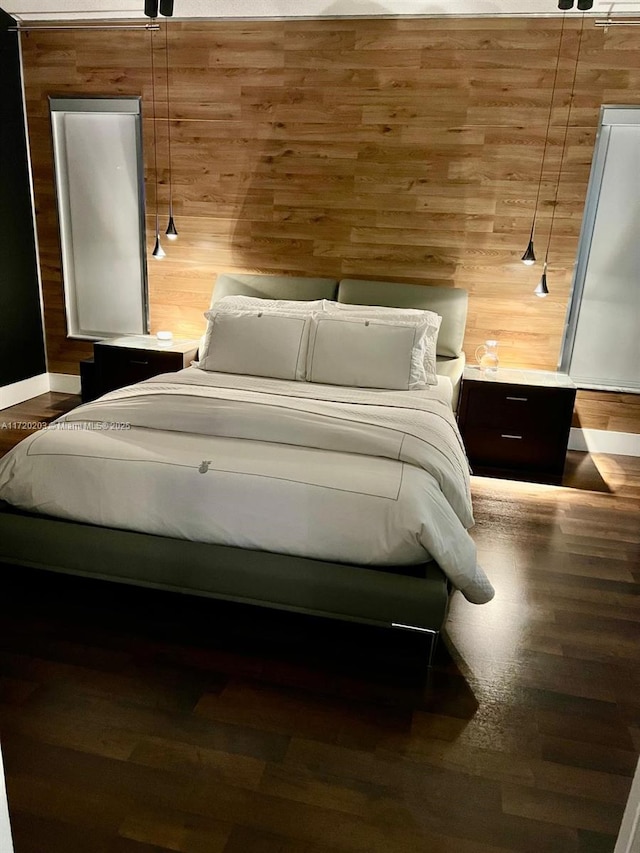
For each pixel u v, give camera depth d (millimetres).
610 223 3820
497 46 3637
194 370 3502
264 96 3977
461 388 3793
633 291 3898
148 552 2150
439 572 2074
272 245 4246
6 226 4258
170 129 4156
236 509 2127
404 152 3910
